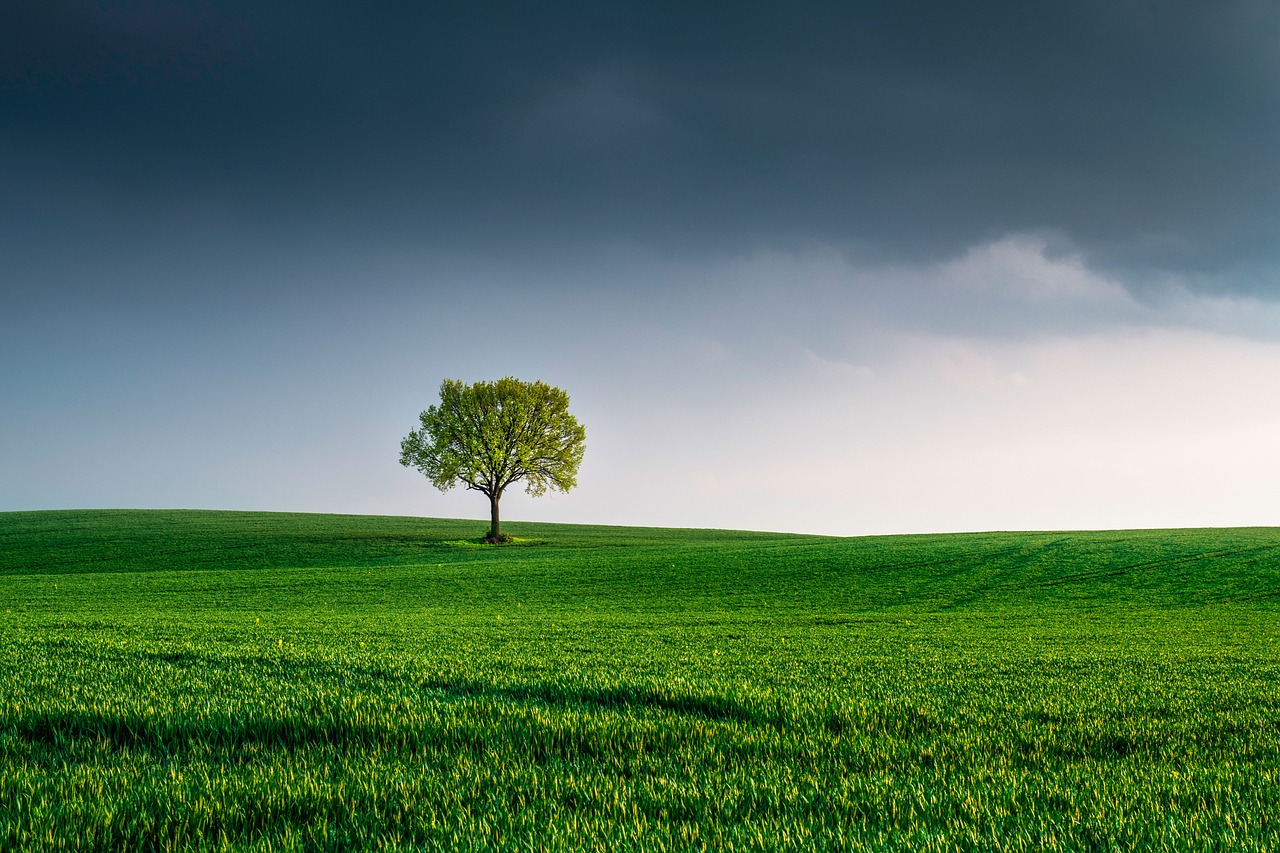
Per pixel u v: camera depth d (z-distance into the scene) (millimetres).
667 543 80438
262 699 9906
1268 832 5496
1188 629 27062
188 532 82375
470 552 70750
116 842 5469
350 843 5469
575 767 7324
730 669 14547
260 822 5867
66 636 19297
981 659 17016
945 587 44938
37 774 6699
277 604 37875
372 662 14273
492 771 7121
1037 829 5613
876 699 10945
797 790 6570
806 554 59625
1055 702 10930
